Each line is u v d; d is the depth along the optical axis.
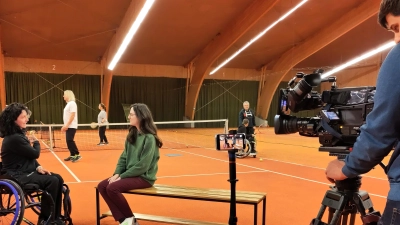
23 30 16.12
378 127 1.23
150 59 22.73
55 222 3.26
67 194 3.68
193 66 24.55
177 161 8.53
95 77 22.94
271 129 23.14
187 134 19.25
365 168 1.34
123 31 14.84
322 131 2.09
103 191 3.48
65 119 8.35
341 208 1.98
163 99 24.80
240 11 15.84
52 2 13.52
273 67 23.48
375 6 14.34
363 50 19.67
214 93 25.91
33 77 21.44
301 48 19.97
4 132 3.43
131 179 3.45
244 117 9.14
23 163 3.45
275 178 6.32
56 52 20.25
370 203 2.10
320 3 15.10
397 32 1.28
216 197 3.23
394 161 1.29
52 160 8.73
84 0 13.46
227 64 24.81
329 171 1.63
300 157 9.24
